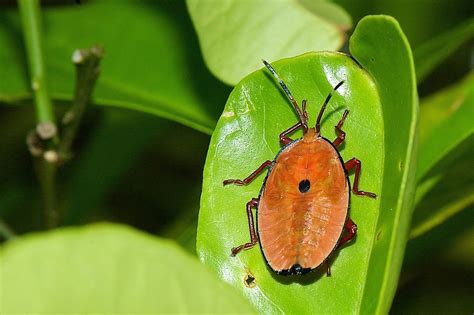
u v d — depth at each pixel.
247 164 0.29
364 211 0.28
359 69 0.28
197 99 0.33
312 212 0.29
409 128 0.26
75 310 0.24
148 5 0.35
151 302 0.24
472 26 0.32
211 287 0.24
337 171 0.29
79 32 0.35
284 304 0.28
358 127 0.28
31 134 0.32
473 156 0.30
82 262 0.24
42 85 0.31
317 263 0.28
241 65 0.30
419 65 0.33
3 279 0.24
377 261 0.27
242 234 0.28
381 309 0.26
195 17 0.30
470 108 0.32
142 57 0.34
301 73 0.29
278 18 0.30
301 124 0.29
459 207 0.31
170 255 0.24
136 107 0.32
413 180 0.27
